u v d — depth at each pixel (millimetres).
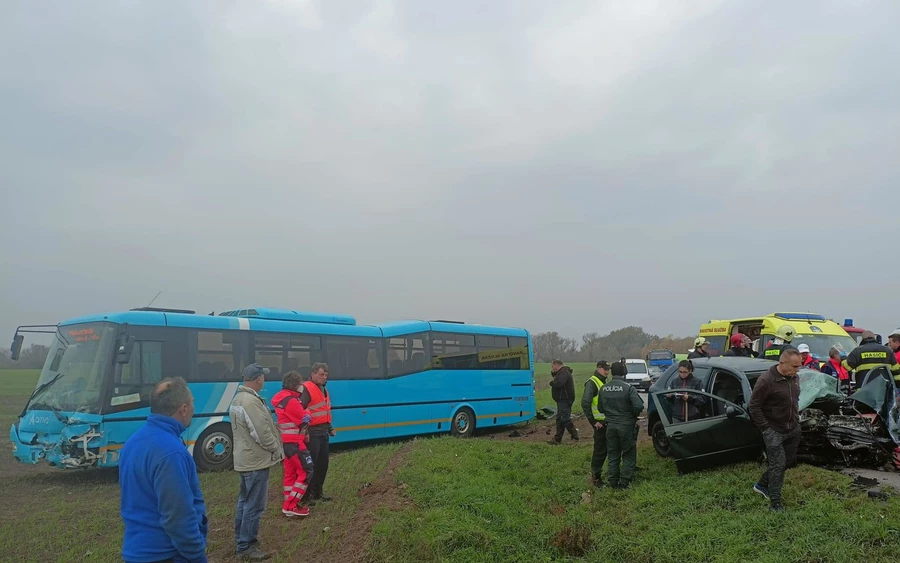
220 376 12336
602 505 8203
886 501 6539
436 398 16312
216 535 7406
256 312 13805
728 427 8680
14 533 7613
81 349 11297
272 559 6488
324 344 14312
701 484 8070
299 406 7773
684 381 10172
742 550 5973
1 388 43250
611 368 9273
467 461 10930
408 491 8664
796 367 6859
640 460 10383
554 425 18578
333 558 6469
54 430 10516
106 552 6797
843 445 8438
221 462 12086
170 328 11805
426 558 6277
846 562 5371
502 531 7168
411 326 16250
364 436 14719
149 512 3586
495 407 17781
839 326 16938
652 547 6391
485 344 17906
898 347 11422
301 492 7801
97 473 11891
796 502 6922
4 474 11938
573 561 6430
